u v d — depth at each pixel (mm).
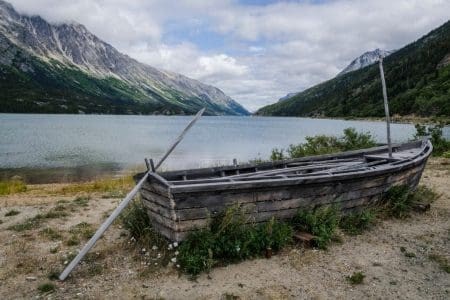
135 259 6969
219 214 7043
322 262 6766
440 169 17562
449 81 128250
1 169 26641
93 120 128250
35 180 22031
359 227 8570
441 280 6145
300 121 154125
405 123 106312
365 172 8672
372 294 5676
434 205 10648
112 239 8188
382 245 7613
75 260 6203
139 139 54625
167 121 140125
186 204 6703
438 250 7379
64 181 21703
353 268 6547
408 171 10531
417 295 5660
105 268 6641
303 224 7883
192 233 6805
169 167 26062
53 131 68188
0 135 55969
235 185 6938
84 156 34438
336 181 8273
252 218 7406
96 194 14492
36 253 7422
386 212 9438
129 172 25328
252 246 7000
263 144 47062
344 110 170000
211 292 5711
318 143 20172
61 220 9859
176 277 6199
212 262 6355
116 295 5684
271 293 5664
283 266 6594
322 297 5578
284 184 7504
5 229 9047
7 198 13680
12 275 6418
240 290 5762
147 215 7941
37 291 5852
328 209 8102
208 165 27203
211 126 105188
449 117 102688
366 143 19906
